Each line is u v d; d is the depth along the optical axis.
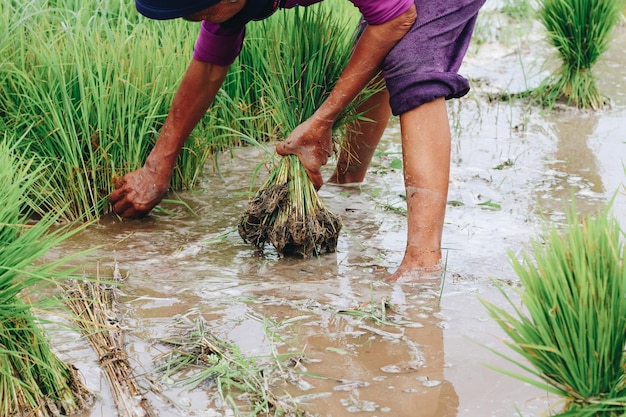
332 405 2.55
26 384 2.52
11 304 2.52
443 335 2.95
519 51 7.07
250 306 3.18
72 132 3.97
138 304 3.20
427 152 3.35
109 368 2.71
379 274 3.46
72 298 3.03
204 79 3.72
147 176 3.93
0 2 4.38
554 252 2.25
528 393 2.60
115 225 3.99
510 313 3.07
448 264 3.48
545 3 6.01
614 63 6.88
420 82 3.30
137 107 4.15
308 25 3.71
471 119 5.67
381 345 2.89
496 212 4.06
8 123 4.02
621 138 5.25
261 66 4.98
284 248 3.64
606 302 2.16
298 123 3.77
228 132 4.94
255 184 4.49
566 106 5.89
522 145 5.12
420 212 3.38
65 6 4.74
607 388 2.20
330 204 4.23
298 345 2.90
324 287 3.34
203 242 3.79
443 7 3.33
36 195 3.97
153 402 2.58
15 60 4.10
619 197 4.23
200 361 2.80
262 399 2.58
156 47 4.50
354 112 4.02
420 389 2.63
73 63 4.08
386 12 3.22
